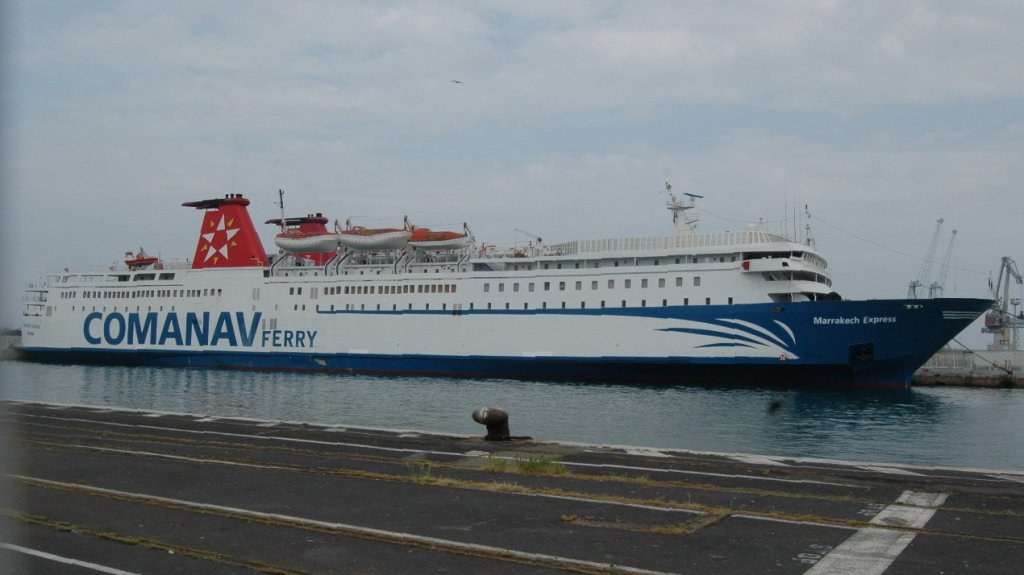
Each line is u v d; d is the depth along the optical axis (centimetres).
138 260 8131
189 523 1336
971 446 3441
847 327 5056
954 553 1168
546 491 1590
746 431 3712
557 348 5875
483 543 1211
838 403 4781
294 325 7069
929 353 4994
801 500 1521
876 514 1411
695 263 5500
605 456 2075
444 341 6334
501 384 5828
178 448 2209
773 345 5206
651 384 5700
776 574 1067
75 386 5850
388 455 2083
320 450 2173
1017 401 5275
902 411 4528
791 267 5134
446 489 1619
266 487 1644
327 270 7156
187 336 7600
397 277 6606
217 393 5328
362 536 1252
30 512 1412
